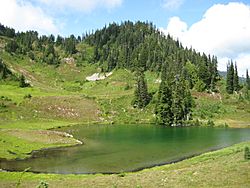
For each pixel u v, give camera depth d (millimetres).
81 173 57469
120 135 107438
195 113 162000
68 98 173250
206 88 199250
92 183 43312
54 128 123500
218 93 197500
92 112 161750
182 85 168500
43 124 127875
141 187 38312
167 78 191500
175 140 96500
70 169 60406
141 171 56625
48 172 57969
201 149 80875
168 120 147375
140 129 127125
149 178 43938
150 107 170000
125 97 185250
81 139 97312
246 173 40562
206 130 125562
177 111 150375
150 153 75750
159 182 40500
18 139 84062
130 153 75688
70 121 147000
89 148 82062
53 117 147500
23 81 197750
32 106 151625
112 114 163375
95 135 106875
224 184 36656
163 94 152000
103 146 85000
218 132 118438
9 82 199000
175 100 152250
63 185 42719
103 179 46312
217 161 54344
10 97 158000
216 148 82250
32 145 81125
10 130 93250
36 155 72750
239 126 141125
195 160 62188
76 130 120312
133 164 64688
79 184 43125
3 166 61906
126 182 42312
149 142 92500
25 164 64188
